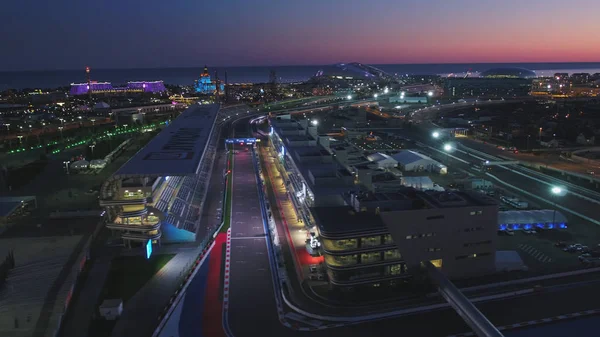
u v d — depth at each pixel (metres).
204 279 91.06
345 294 84.19
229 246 107.88
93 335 72.19
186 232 109.44
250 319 76.38
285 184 160.00
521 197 147.50
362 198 94.25
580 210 132.25
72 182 167.12
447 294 77.88
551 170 181.00
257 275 92.69
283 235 115.25
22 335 71.38
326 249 83.56
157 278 91.31
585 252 102.44
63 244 106.50
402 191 100.75
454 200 91.38
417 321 75.12
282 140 175.62
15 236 112.25
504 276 91.56
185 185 140.88
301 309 79.31
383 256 85.56
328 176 118.44
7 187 158.50
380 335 71.44
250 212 133.12
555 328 73.94
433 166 183.38
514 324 74.94
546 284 88.00
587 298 82.69
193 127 198.12
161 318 76.38
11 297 82.75
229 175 179.75
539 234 115.00
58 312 77.69
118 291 86.25
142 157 130.88
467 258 90.44
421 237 87.06
